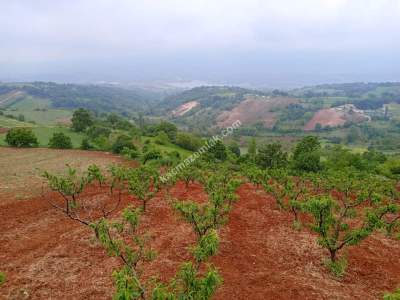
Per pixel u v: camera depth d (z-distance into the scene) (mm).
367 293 15008
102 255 17906
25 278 15633
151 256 14906
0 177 38438
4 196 29734
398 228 23078
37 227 22156
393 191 32375
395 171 58188
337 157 67812
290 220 24688
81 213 25266
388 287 15617
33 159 57406
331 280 16094
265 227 23141
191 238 20344
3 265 16891
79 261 17281
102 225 15383
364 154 79750
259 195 32125
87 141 79875
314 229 17391
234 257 18250
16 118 136625
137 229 21812
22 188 33000
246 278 15898
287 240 20844
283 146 93375
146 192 26844
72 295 14305
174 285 11398
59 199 29141
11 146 73625
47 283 15211
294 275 16422
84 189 32750
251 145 79000
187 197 30422
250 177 36062
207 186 29094
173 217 24250
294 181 40188
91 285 15039
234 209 27062
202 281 10672
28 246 19125
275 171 39094
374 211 21281
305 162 58500
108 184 35000
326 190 33406
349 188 27984
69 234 20812
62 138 76625
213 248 12914
